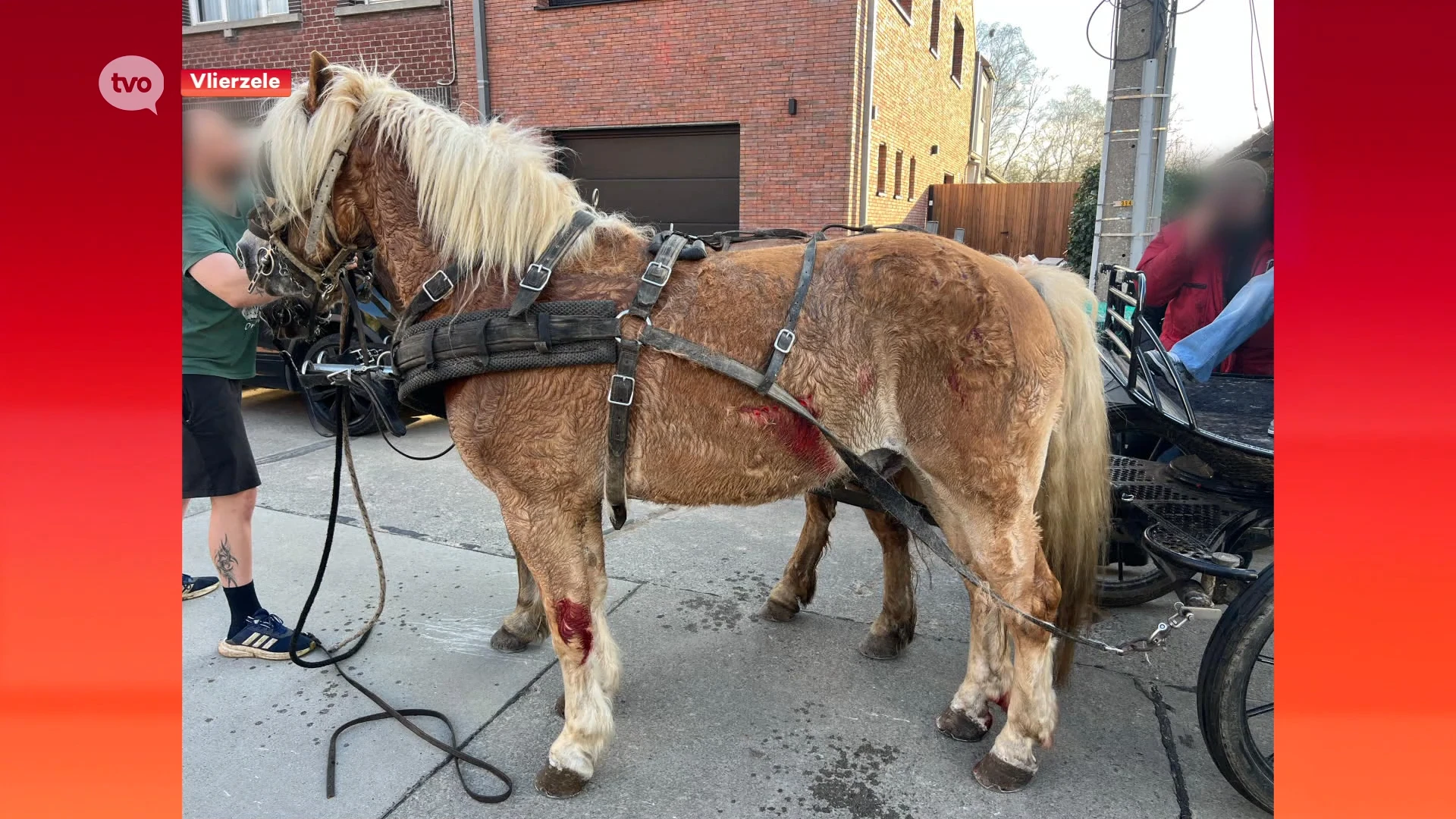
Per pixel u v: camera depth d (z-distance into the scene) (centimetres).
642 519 407
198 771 217
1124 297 254
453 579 338
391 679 264
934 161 1326
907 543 268
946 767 221
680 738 233
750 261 201
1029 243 1245
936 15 1234
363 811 204
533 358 189
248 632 276
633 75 866
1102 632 296
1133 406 250
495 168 197
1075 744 230
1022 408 199
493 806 206
